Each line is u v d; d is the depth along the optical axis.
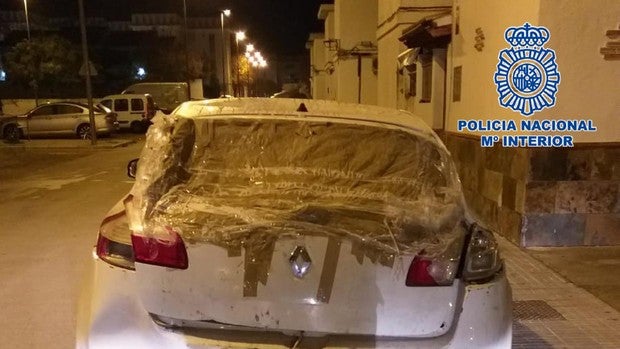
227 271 2.33
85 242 6.13
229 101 3.80
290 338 2.31
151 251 2.37
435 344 2.33
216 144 3.46
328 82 34.44
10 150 16.50
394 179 3.23
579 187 5.97
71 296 4.51
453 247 2.46
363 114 3.66
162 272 2.35
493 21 6.72
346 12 24.30
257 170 3.29
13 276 4.99
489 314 2.44
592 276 5.18
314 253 2.32
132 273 2.39
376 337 2.33
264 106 3.69
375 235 2.41
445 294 2.38
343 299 2.32
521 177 6.03
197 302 2.33
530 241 6.04
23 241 6.17
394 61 13.47
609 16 5.71
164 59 44.56
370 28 24.36
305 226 2.41
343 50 24.50
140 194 2.86
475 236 2.64
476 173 7.35
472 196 7.49
